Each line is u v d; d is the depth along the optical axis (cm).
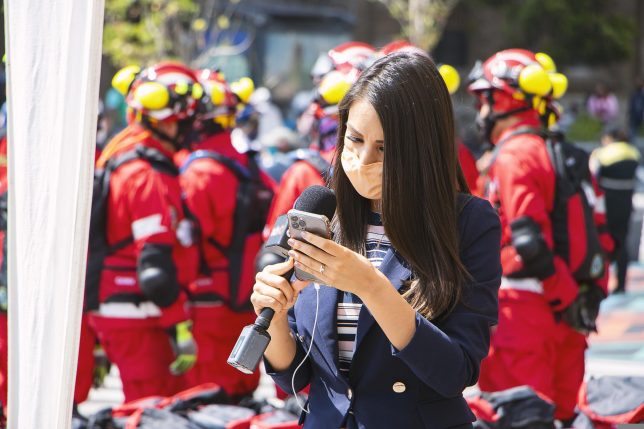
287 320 429
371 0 4191
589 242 824
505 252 809
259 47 3094
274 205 836
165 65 845
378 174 406
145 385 817
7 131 466
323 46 3228
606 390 699
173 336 805
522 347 802
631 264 2291
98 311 812
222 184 882
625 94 4650
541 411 688
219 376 903
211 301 894
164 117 816
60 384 454
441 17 3603
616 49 4347
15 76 461
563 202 818
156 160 812
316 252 364
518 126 836
